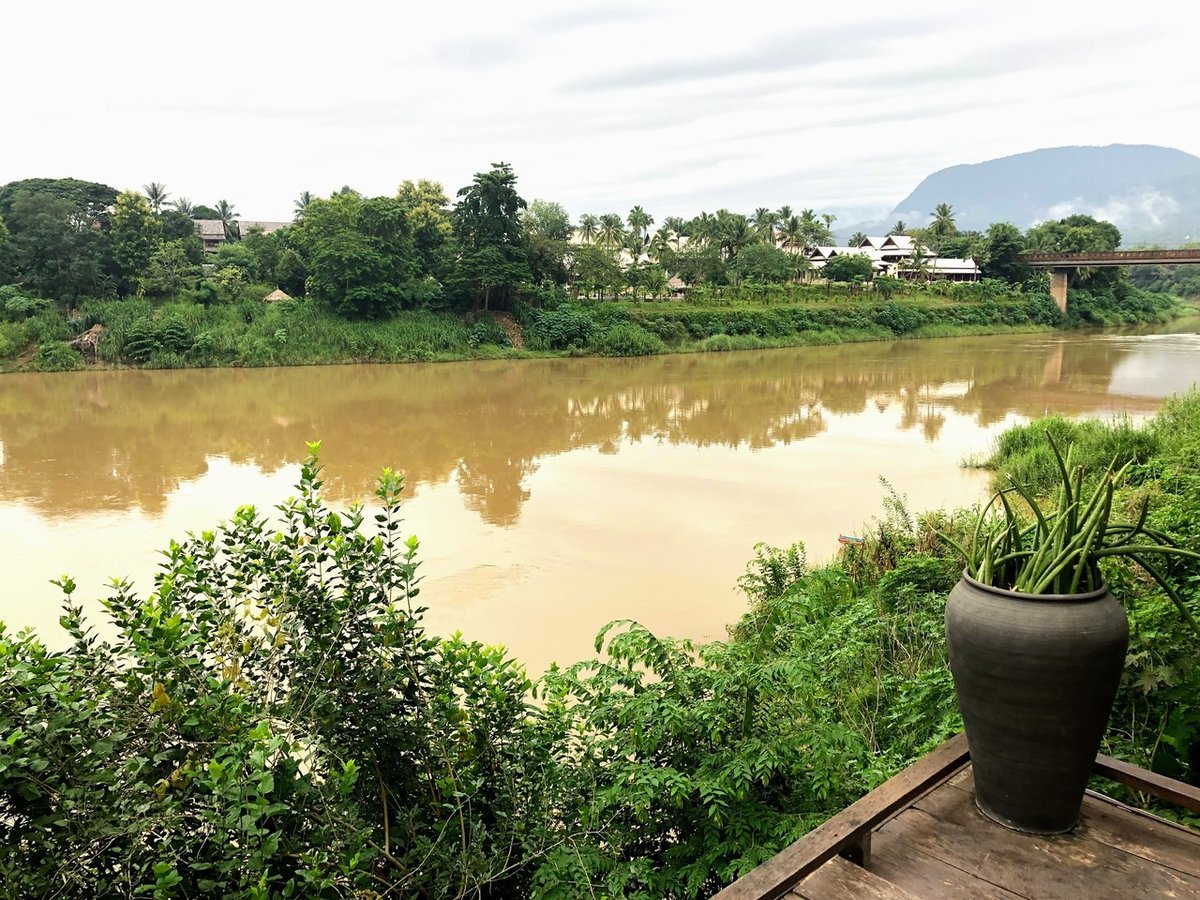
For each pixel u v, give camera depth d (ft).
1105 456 46.52
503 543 46.78
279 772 9.45
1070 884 8.79
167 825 8.45
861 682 19.51
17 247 167.63
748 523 50.55
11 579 42.27
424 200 221.87
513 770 11.62
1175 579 14.96
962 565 25.35
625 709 12.36
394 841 10.73
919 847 9.46
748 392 121.08
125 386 129.08
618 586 39.55
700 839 12.23
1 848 8.04
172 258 176.14
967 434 82.79
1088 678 8.85
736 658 13.70
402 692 11.36
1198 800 9.55
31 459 74.18
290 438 85.20
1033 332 233.35
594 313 190.08
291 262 191.93
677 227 268.82
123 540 48.75
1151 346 184.44
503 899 11.62
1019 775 9.41
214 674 10.44
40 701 8.82
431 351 167.43
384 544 12.12
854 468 66.80
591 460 72.33
